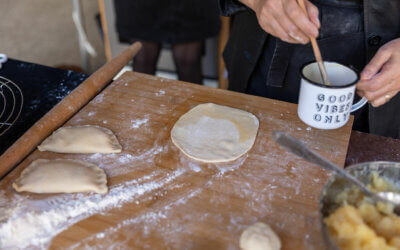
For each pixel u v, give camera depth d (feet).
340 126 2.25
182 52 4.80
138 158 2.10
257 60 2.89
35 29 7.13
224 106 2.43
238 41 3.05
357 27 2.54
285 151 2.14
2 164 1.98
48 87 2.62
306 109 2.24
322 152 2.13
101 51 6.49
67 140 2.14
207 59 5.34
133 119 2.34
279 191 1.93
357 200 1.71
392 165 1.71
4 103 2.48
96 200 1.89
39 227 1.78
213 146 2.16
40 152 2.12
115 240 1.74
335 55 2.64
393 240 1.54
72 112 2.36
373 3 2.41
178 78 5.20
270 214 1.83
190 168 2.05
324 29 2.55
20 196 1.90
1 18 7.40
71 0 8.09
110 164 2.07
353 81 2.16
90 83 2.51
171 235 1.76
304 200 1.89
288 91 2.85
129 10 4.43
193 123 2.30
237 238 1.74
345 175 1.65
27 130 2.27
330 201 1.66
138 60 4.85
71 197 1.91
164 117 2.36
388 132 2.83
